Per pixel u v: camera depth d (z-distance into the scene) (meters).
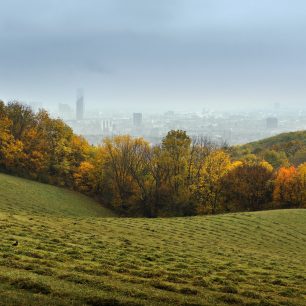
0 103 102.38
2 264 23.11
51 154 104.88
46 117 109.12
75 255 28.97
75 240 36.59
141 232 49.09
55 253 28.94
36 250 28.80
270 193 93.00
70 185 103.88
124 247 36.94
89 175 102.25
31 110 110.94
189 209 90.31
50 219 50.12
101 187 102.00
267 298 22.69
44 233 37.97
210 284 24.62
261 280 28.61
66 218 55.09
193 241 47.50
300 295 24.69
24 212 59.28
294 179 91.69
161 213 91.00
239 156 151.62
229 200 92.75
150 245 40.81
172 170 93.75
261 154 154.75
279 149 168.38
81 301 17.92
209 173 93.38
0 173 92.44
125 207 95.62
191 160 94.56
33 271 22.23
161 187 92.50
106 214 89.88
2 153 95.50
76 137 112.19
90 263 26.83
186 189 91.62
